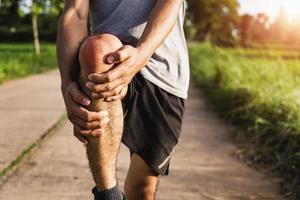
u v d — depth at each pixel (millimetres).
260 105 7043
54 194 3850
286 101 6598
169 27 1784
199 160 5012
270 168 4742
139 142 2053
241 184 4203
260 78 9609
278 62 10117
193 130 6703
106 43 1544
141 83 2053
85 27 1859
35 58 25891
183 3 2123
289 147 4965
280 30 31844
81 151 5270
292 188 3998
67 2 1884
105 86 1521
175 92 2113
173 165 4785
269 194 3947
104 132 1635
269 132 5730
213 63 17000
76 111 1575
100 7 2047
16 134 6129
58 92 11516
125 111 2043
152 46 1714
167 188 4035
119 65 1555
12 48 43062
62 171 4473
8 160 4805
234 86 9383
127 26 2010
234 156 5227
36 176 4297
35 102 9438
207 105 9570
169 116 2105
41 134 6156
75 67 1743
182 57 2146
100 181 1733
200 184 4172
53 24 53750
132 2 2006
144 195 2199
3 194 3816
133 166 2188
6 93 11273
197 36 57875
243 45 14523
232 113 7406
